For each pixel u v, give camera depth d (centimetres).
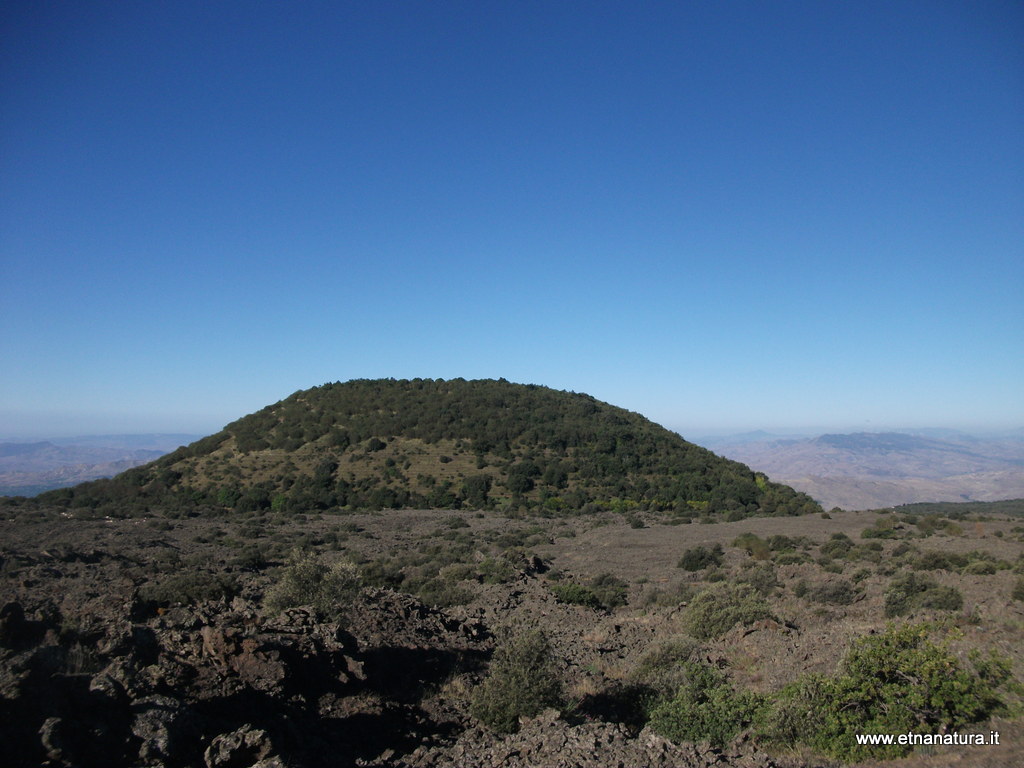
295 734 939
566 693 1252
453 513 6838
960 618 1515
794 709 911
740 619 1697
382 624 1611
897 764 792
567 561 3972
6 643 1104
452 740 1084
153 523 5425
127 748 737
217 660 1062
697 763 803
